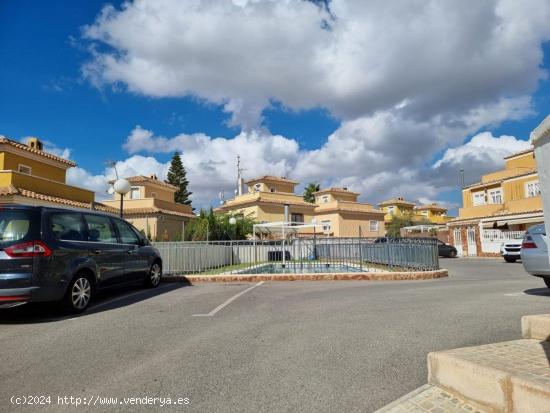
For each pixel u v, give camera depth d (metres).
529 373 2.58
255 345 4.54
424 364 3.78
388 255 13.80
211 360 4.04
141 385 3.41
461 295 7.80
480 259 26.06
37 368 3.87
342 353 4.18
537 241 7.65
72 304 6.41
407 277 11.76
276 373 3.65
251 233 27.72
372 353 4.15
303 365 3.85
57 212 6.68
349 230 45.34
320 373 3.63
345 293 8.54
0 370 3.83
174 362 3.99
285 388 3.31
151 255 9.61
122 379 3.55
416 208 73.44
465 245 31.00
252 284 10.77
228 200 48.47
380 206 69.00
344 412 2.88
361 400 3.06
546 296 7.28
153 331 5.26
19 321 6.02
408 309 6.39
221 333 5.11
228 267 14.14
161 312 6.55
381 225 48.31
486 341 4.39
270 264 14.40
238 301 7.61
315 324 5.51
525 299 7.00
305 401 3.06
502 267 17.47
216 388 3.33
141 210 27.41
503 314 5.71
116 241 8.18
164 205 29.98
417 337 4.67
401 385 3.32
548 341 3.69
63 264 6.31
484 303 6.70
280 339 4.78
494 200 35.56
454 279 11.78
